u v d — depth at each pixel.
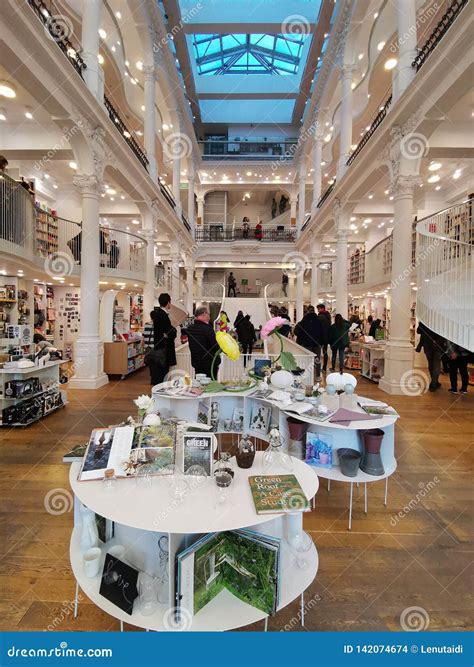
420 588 1.65
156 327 4.26
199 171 19.11
